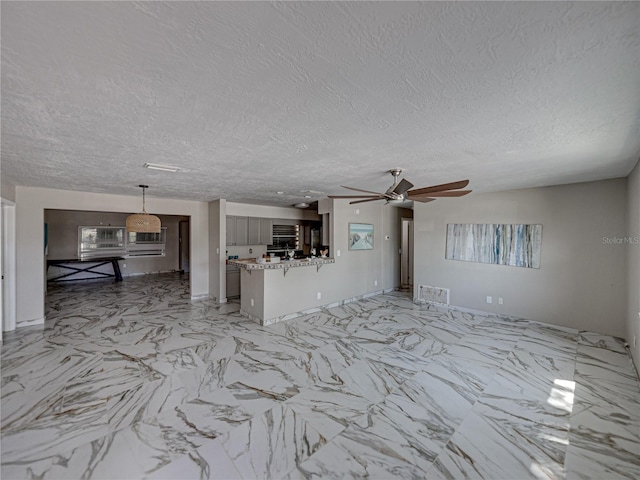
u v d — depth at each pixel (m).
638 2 0.90
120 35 1.05
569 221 4.24
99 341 3.93
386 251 7.20
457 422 2.27
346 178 3.75
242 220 7.17
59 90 1.46
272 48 1.14
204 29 1.02
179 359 3.38
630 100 1.58
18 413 2.35
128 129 2.02
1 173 3.47
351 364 3.26
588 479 1.74
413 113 1.76
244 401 2.54
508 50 1.15
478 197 5.18
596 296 4.04
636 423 2.25
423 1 0.91
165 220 10.78
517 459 1.90
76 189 4.73
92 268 9.35
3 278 4.24
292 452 1.95
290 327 4.56
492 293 5.04
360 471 1.80
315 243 8.97
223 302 6.19
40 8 0.91
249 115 1.79
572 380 2.89
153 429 2.17
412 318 5.01
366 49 1.15
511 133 2.10
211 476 1.75
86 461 1.86
